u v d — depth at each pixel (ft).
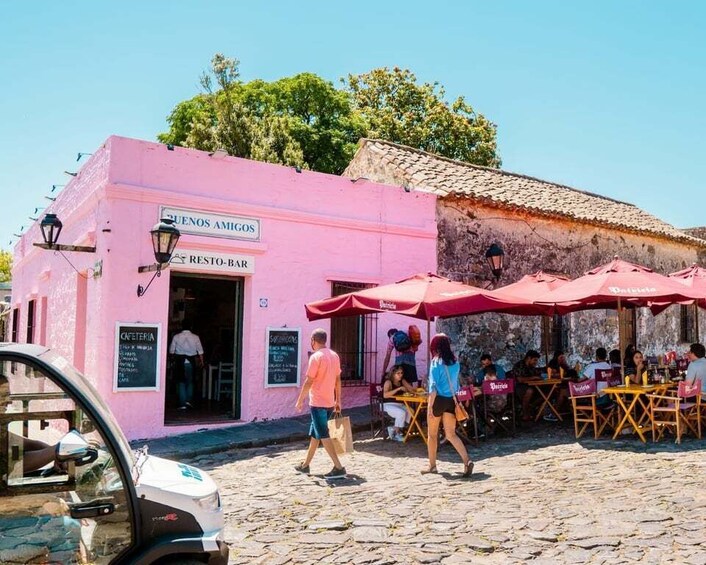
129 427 36.14
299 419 41.52
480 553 18.61
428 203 49.83
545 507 22.91
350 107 101.81
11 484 12.25
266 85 94.79
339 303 36.94
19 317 69.72
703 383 36.91
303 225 43.47
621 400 37.04
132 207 37.01
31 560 12.08
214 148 71.87
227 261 39.96
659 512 21.89
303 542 19.77
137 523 12.31
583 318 60.90
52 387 12.84
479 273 52.39
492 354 52.95
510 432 39.83
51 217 37.35
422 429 38.86
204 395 51.65
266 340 41.27
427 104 110.01
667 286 36.42
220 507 13.56
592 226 60.75
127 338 36.29
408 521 21.72
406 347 39.86
